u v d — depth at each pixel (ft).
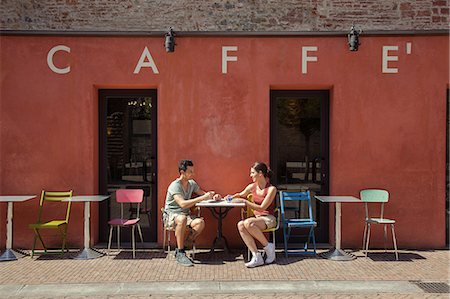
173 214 20.51
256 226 19.72
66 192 22.11
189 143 22.44
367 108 22.47
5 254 20.81
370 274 18.47
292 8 31.19
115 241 23.50
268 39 22.39
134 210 23.58
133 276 18.21
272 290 16.61
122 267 19.43
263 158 22.40
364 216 22.63
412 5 30.76
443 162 22.50
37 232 21.43
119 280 17.71
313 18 31.12
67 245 22.11
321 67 22.44
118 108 23.56
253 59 22.39
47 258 20.90
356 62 22.44
